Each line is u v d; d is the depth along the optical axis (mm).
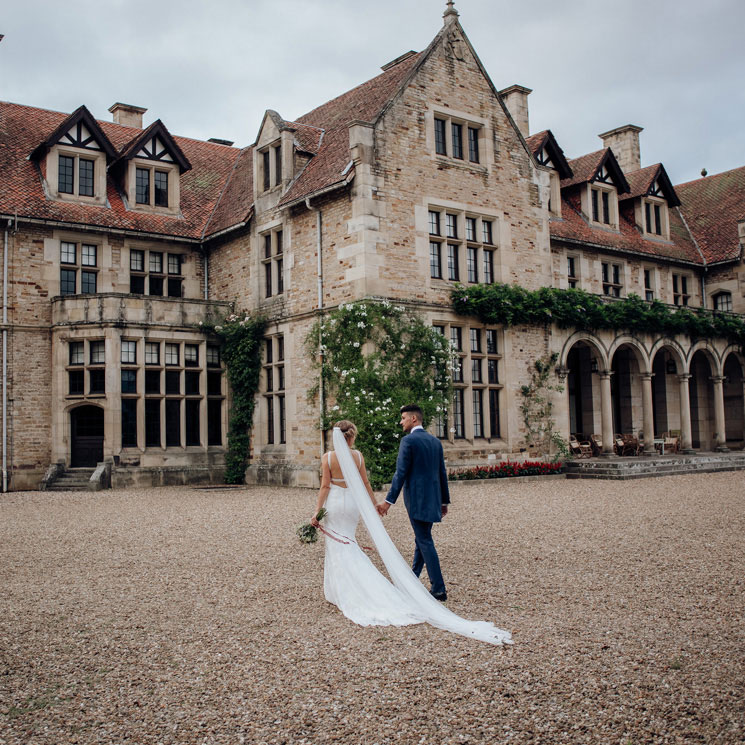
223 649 5086
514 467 17266
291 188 18188
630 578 6973
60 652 5098
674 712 3855
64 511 12859
